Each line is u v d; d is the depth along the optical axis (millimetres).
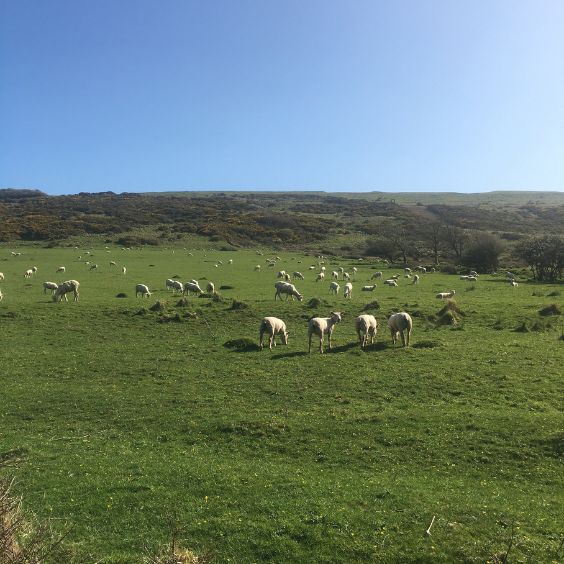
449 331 33344
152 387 23797
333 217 173500
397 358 26734
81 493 14023
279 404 21219
